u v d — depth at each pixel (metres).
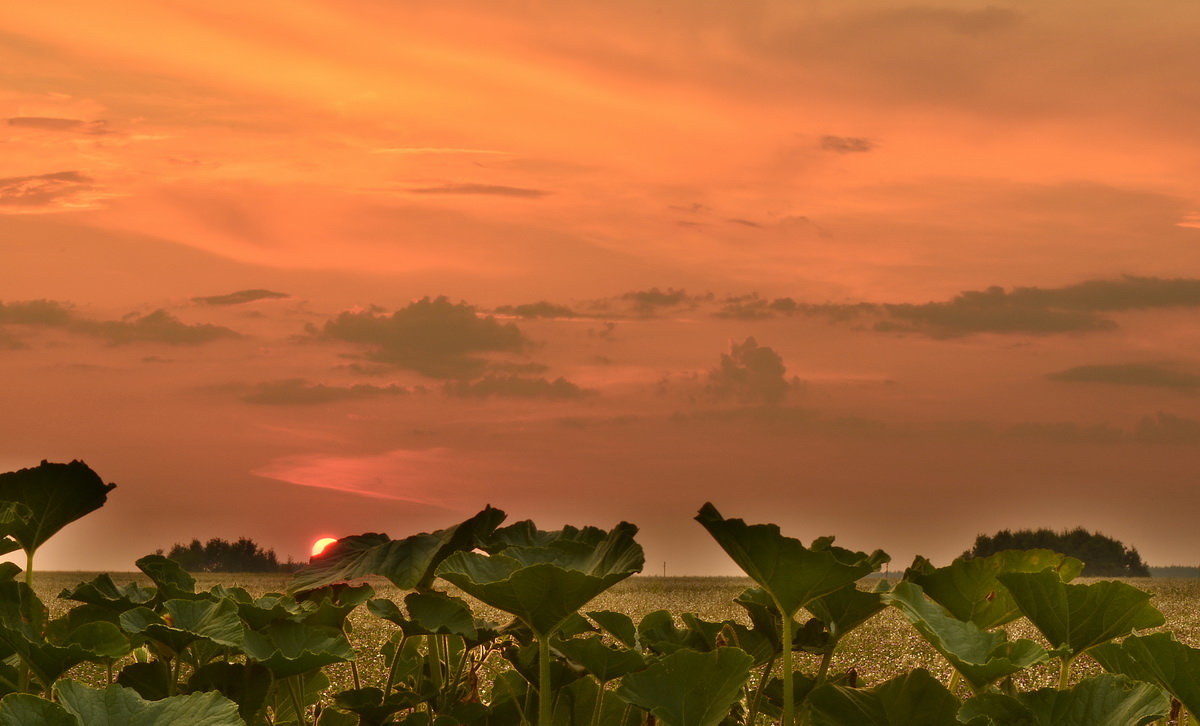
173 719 1.59
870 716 1.85
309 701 2.62
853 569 1.81
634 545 1.90
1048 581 1.98
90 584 2.38
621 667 1.96
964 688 5.07
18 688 1.91
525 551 2.10
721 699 1.91
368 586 2.52
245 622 2.07
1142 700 1.64
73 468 2.20
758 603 2.29
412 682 2.64
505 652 2.11
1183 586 32.12
